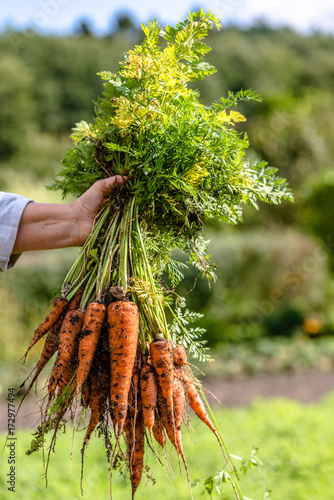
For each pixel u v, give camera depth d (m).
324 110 15.58
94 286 1.92
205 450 4.56
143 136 1.93
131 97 1.97
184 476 4.03
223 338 9.18
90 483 3.90
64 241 2.02
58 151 18.42
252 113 15.91
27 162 17.92
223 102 2.03
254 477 3.94
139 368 1.88
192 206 2.00
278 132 14.31
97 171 2.13
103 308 1.83
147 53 2.03
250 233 12.22
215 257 10.24
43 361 1.96
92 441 4.82
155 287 1.94
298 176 14.05
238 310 10.09
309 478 4.01
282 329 10.00
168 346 1.85
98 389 1.88
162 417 1.89
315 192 10.95
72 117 20.86
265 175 2.15
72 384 1.85
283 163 14.19
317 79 31.23
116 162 2.03
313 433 4.98
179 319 2.02
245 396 6.90
